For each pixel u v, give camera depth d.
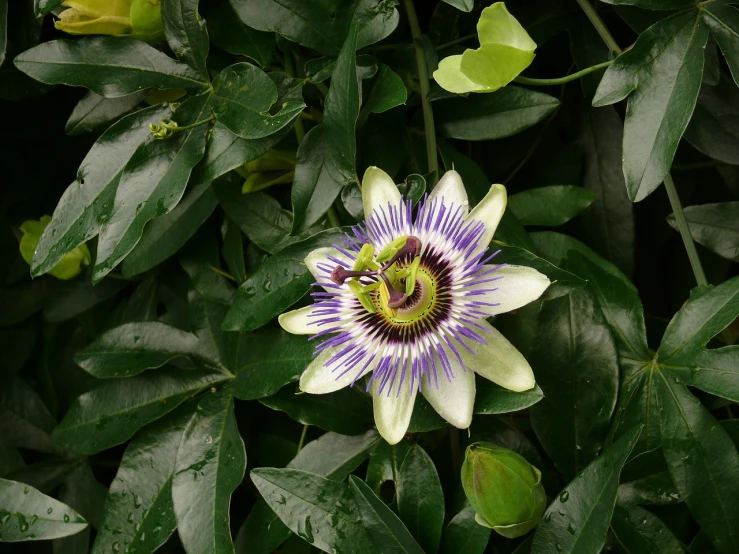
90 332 0.38
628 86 0.27
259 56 0.32
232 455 0.29
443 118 0.32
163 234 0.33
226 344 0.32
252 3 0.31
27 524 0.30
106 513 0.30
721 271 0.35
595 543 0.25
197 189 0.33
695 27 0.27
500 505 0.26
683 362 0.27
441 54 0.34
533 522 0.26
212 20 0.33
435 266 0.27
